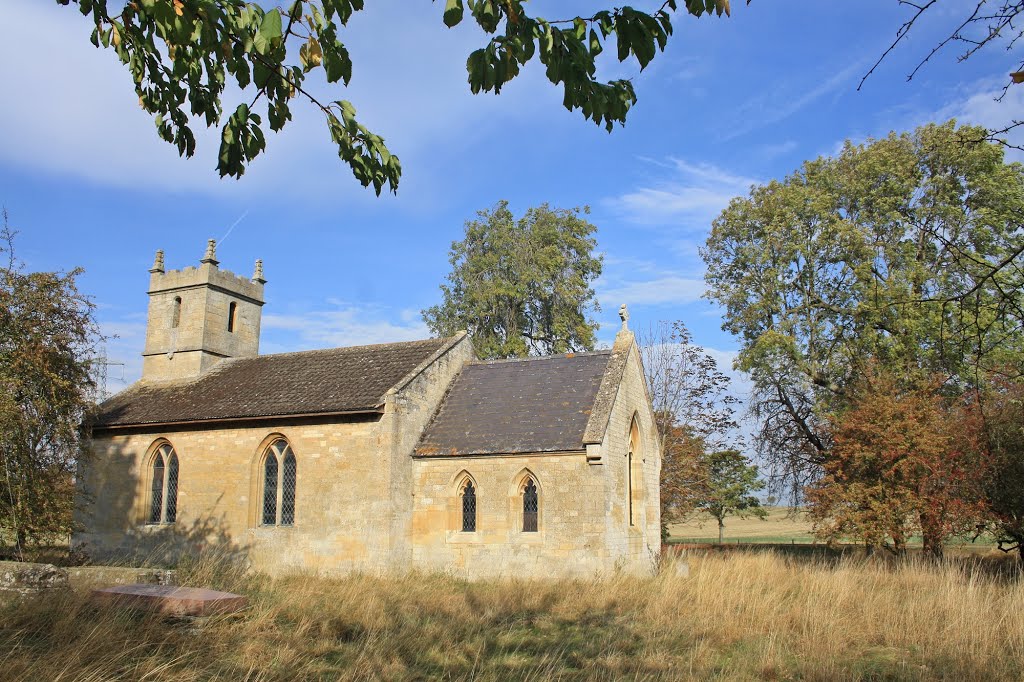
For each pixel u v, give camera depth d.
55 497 23.70
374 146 7.58
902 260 31.84
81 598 13.72
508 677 11.77
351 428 25.84
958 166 29.05
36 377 23.31
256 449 27.36
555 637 15.13
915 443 25.67
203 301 33.66
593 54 6.15
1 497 22.27
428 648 13.48
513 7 5.83
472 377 29.66
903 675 12.20
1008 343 24.81
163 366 33.97
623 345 28.17
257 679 10.09
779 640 14.38
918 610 16.58
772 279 37.28
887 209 32.09
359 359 30.33
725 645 14.48
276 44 6.30
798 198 36.53
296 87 7.26
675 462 38.00
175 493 29.03
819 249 36.06
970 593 17.06
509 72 6.07
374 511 24.97
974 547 38.28
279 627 14.02
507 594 20.19
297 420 26.72
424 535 25.58
